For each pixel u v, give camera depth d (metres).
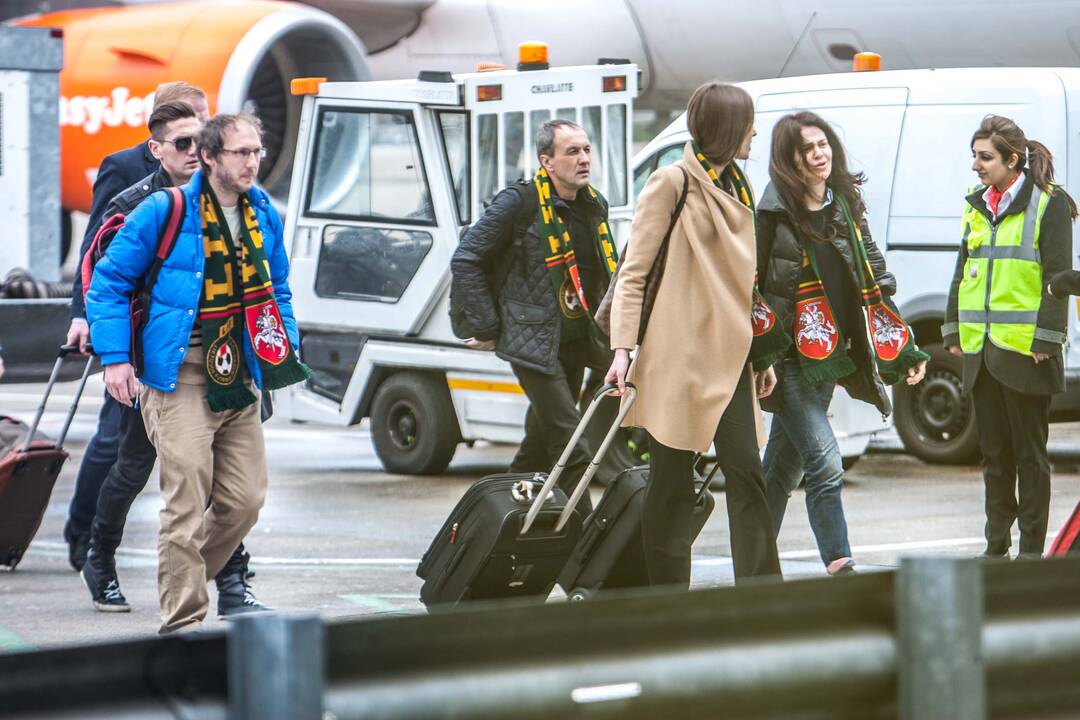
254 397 13.26
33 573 17.72
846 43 39.34
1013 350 16.31
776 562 12.84
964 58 37.97
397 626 5.91
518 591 13.20
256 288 13.11
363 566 18.02
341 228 25.70
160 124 15.08
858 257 14.28
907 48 38.41
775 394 14.39
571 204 16.66
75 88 38.41
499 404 24.50
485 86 24.50
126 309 12.99
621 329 12.54
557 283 16.36
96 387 40.66
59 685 5.53
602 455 12.80
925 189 25.33
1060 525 19.92
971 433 25.19
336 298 25.83
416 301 25.00
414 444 25.45
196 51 36.88
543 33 43.41
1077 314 24.22
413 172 25.03
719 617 6.55
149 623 14.98
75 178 38.84
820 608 6.79
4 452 17.41
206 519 13.65
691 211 12.55
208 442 13.12
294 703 5.55
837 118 26.11
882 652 6.88
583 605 6.26
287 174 39.19
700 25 41.28
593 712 6.24
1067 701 7.27
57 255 33.97
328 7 43.81
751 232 12.70
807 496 14.57
